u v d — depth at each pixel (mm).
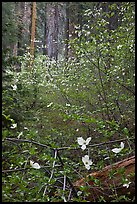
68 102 5172
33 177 2309
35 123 5133
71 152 4121
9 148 3400
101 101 5082
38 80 7121
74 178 2965
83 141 2205
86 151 3873
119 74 5074
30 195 2189
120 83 4738
